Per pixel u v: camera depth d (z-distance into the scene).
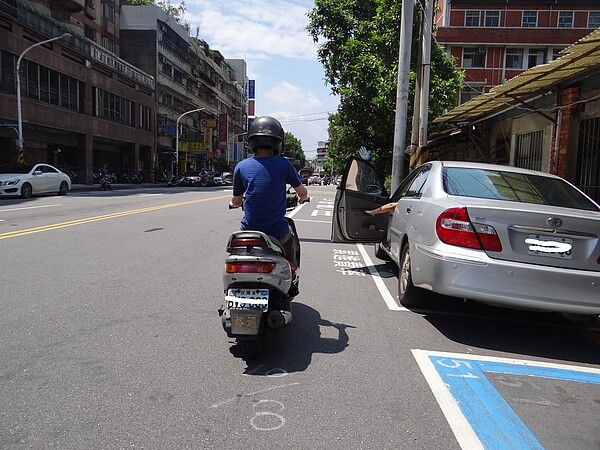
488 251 4.41
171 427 2.96
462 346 4.56
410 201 6.02
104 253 8.17
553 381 3.85
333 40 21.70
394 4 19.42
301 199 4.52
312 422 3.06
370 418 3.14
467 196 5.09
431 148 18.03
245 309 3.85
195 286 6.22
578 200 5.24
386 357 4.20
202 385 3.54
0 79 28.62
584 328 5.33
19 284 6.10
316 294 6.24
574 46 6.96
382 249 7.99
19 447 2.71
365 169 7.73
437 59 20.05
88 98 38.84
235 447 2.76
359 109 19.91
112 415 3.08
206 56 73.50
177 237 10.14
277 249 4.08
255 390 3.48
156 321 4.88
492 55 34.97
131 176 47.59
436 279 4.57
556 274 4.26
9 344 4.20
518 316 5.67
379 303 5.91
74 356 3.98
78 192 28.09
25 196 20.53
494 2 35.03
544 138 11.40
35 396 3.30
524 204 4.71
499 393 3.58
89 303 5.40
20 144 28.19
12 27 29.56
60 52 34.91
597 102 9.41
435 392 3.55
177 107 60.16
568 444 2.92
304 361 4.05
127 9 53.00
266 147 4.34
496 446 2.87
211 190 37.38
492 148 14.54
